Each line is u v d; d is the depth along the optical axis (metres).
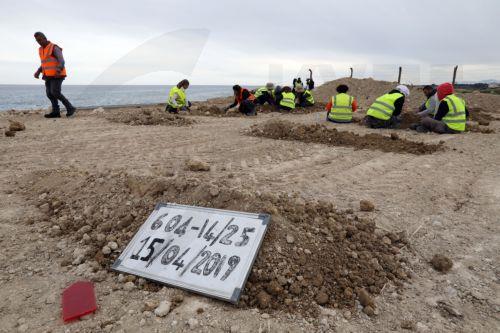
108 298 2.35
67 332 2.02
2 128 7.77
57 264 2.73
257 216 2.80
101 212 3.33
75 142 6.49
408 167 5.21
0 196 3.79
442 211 3.67
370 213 3.51
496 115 13.52
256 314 2.18
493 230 3.27
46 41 8.79
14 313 2.18
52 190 3.86
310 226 2.93
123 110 11.55
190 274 2.52
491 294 2.40
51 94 9.24
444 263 2.66
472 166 5.32
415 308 2.27
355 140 6.98
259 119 10.79
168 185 3.41
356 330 2.07
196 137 7.32
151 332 2.02
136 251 2.79
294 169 5.00
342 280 2.45
